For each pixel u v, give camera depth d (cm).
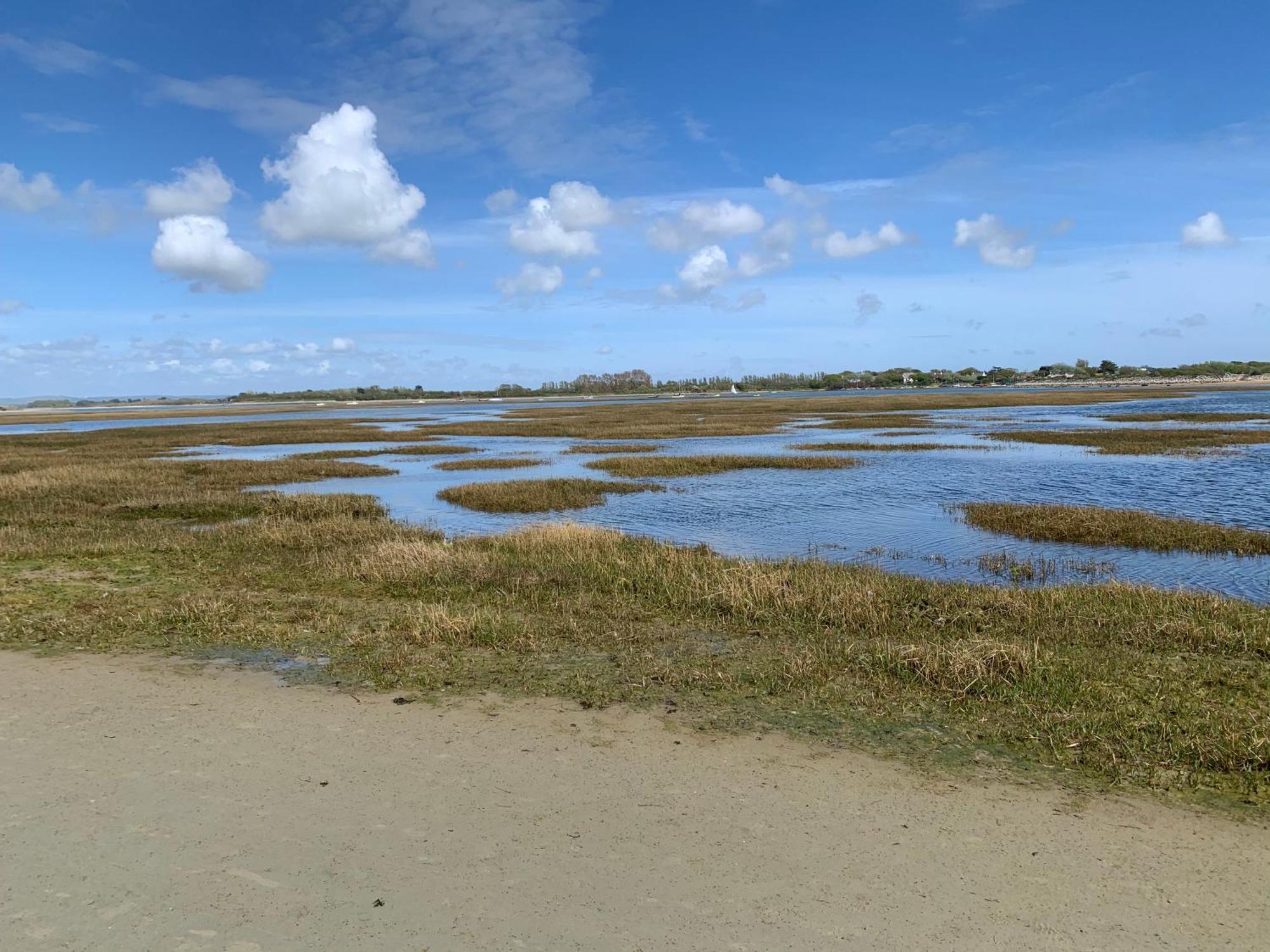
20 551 1389
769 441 4325
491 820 482
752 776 545
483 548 1413
